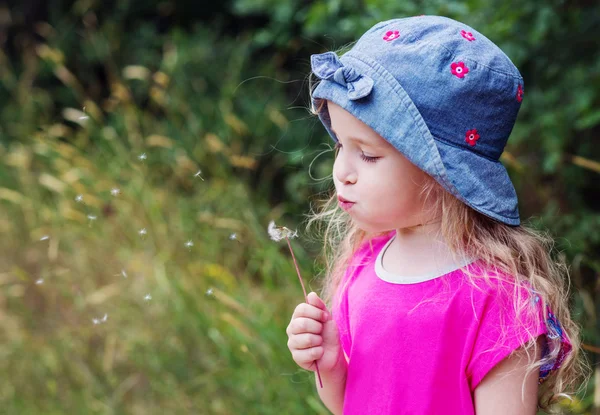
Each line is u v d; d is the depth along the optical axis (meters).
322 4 3.23
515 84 1.37
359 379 1.43
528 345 1.29
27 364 3.26
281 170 4.20
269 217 3.55
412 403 1.36
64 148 3.67
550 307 1.36
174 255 3.28
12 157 4.13
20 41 5.51
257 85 4.55
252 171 4.14
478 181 1.33
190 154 3.99
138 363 3.06
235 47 4.80
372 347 1.41
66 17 5.40
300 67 4.51
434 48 1.32
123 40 5.07
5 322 3.40
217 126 4.17
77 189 3.50
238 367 2.75
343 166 1.38
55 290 3.40
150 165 4.00
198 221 3.41
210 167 3.89
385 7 2.82
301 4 3.79
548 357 1.34
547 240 1.48
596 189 3.18
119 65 5.00
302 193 3.64
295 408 2.44
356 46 1.42
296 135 4.20
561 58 2.86
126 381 3.03
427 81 1.31
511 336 1.30
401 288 1.41
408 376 1.36
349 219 1.71
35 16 5.54
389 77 1.32
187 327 3.01
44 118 4.86
